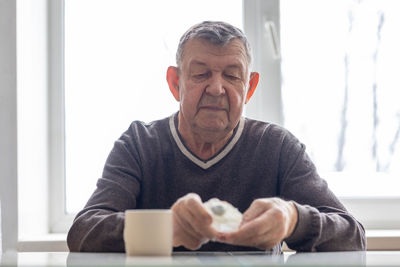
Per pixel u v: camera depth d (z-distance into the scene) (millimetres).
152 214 935
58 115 2109
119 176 1394
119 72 2135
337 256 999
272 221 980
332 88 2133
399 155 2125
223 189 1447
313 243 1118
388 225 2062
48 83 2107
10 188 1881
